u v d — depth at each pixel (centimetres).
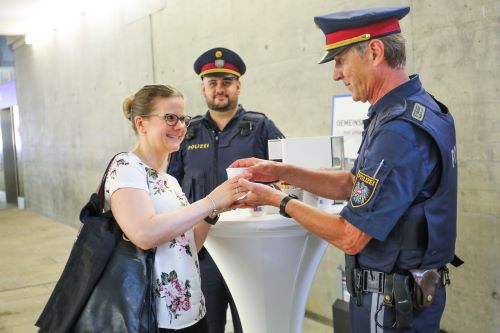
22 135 1050
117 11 613
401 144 134
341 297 299
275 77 375
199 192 264
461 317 262
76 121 779
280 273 179
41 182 961
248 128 264
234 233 172
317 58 339
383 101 145
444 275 147
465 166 254
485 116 244
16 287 483
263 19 381
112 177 151
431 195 141
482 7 241
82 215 155
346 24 144
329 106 334
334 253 344
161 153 162
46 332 147
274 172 182
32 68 966
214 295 239
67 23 780
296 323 192
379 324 144
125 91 613
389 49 143
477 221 251
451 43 256
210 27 441
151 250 150
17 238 736
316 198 188
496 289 246
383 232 134
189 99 481
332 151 194
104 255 146
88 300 144
